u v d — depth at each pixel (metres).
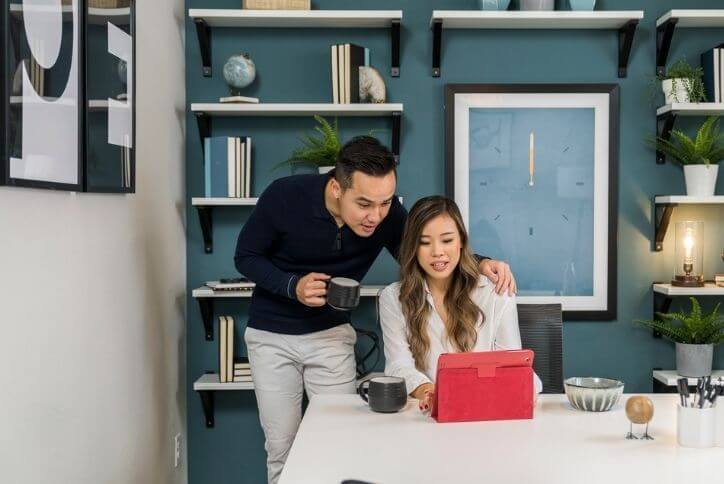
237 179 2.99
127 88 2.21
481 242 3.16
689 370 2.95
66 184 1.77
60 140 1.73
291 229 2.29
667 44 3.05
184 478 3.13
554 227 3.16
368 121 3.13
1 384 1.50
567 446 1.49
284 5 2.95
